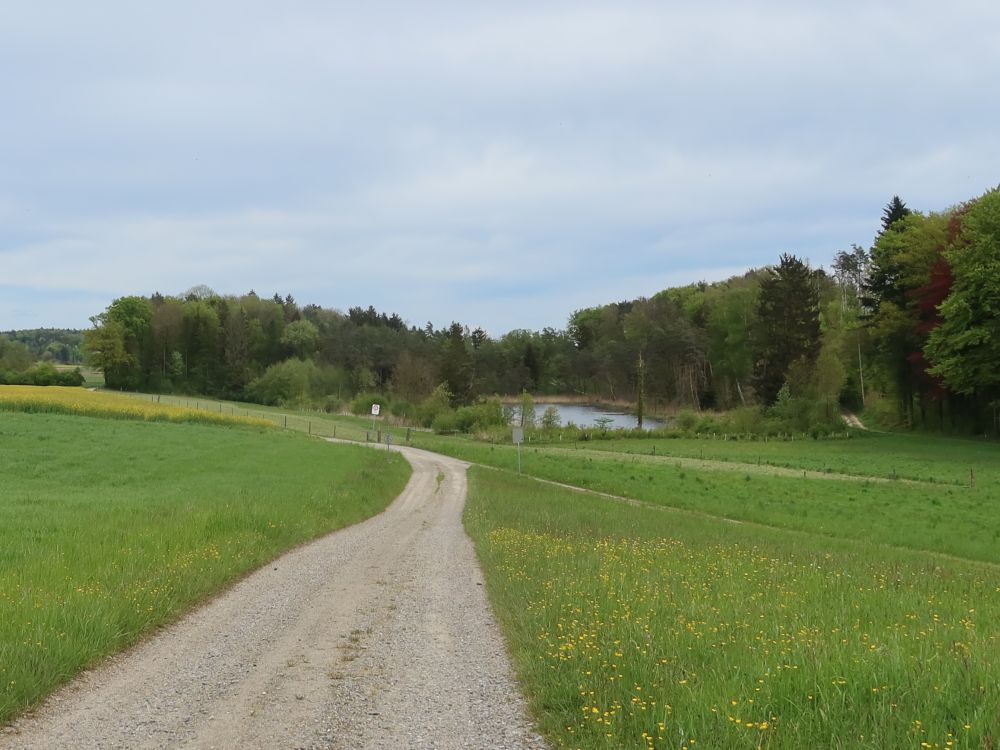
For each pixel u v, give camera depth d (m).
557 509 25.97
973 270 53.38
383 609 10.50
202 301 137.75
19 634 7.54
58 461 31.36
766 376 82.38
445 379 112.69
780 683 5.91
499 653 8.23
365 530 20.80
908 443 60.78
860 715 5.27
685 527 21.47
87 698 6.61
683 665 6.79
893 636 7.62
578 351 157.62
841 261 118.62
